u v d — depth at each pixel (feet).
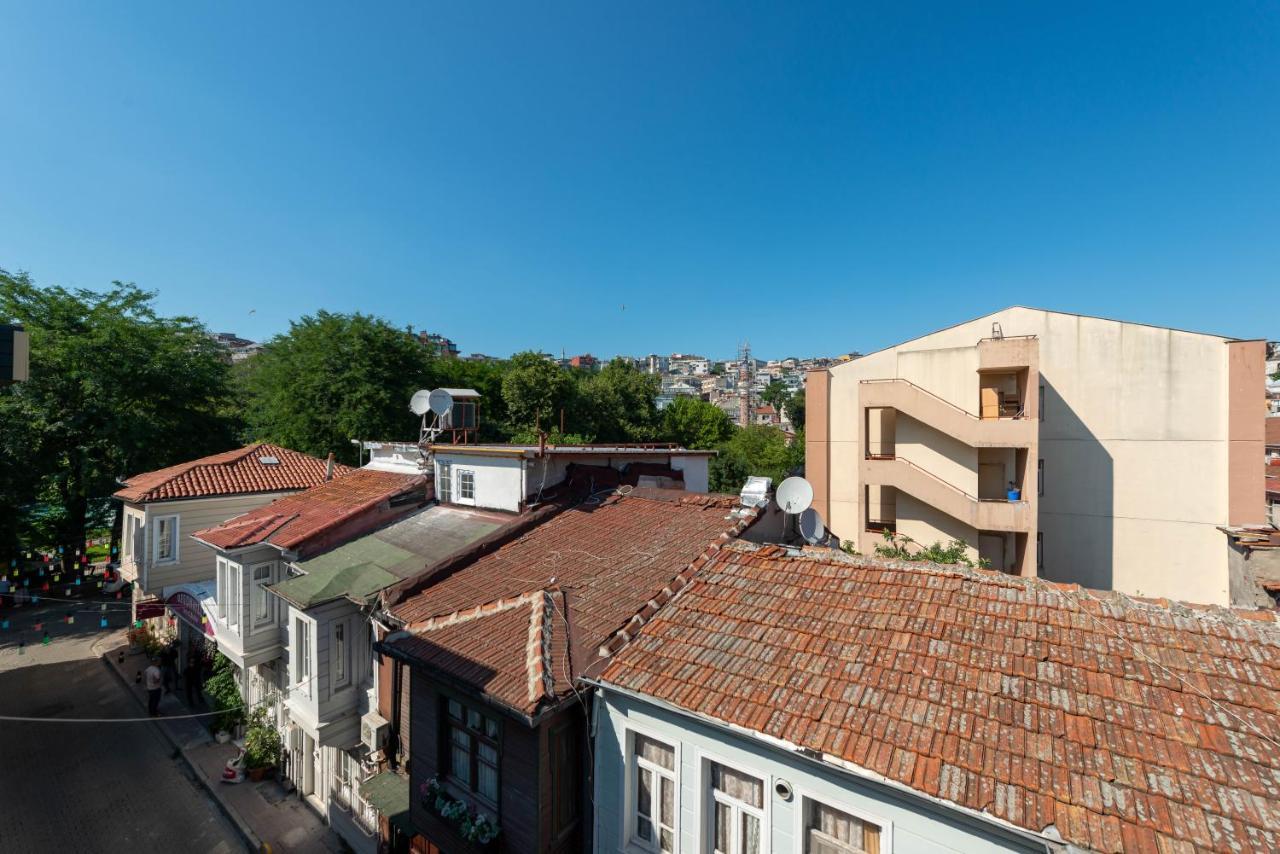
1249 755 14.48
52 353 82.74
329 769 42.11
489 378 170.50
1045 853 14.08
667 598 25.72
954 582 22.59
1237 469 61.05
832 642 20.81
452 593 31.27
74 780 47.32
